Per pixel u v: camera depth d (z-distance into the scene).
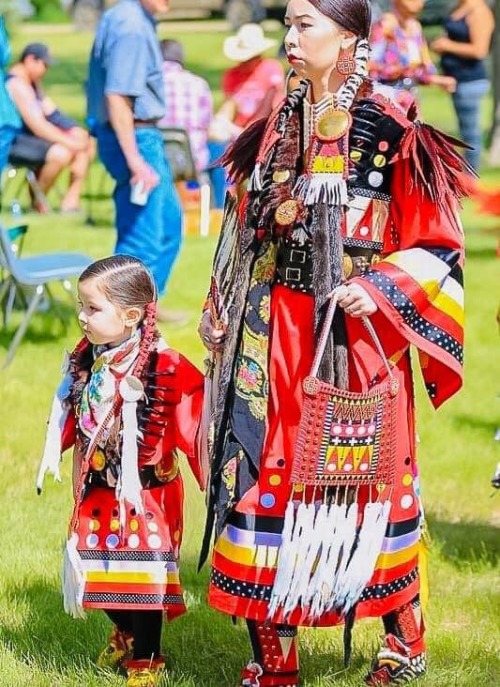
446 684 5.36
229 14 42.72
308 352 4.94
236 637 5.93
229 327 5.05
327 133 4.93
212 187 16.53
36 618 6.05
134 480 5.14
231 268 5.15
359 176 4.94
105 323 5.13
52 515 7.45
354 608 5.04
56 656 5.65
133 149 10.96
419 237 4.97
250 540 4.96
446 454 8.81
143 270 5.21
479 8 18.31
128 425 5.15
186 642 5.86
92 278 5.13
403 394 5.08
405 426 5.10
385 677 5.32
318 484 4.93
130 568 5.24
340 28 4.89
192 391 5.25
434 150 4.92
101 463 5.25
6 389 9.99
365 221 4.96
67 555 5.26
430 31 26.78
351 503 4.98
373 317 4.96
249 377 4.99
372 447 4.96
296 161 5.02
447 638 5.94
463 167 5.02
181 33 42.88
